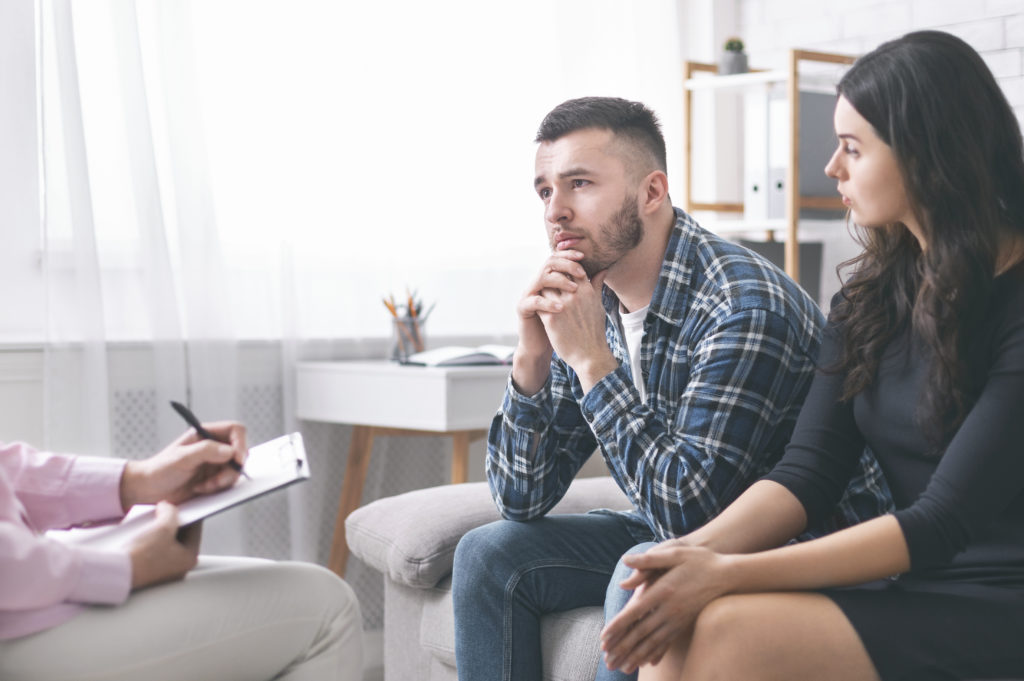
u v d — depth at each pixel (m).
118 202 2.45
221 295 2.52
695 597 1.15
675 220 1.66
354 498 2.69
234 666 1.28
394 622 2.00
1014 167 1.26
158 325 2.43
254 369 2.67
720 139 3.50
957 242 1.23
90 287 2.33
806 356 1.55
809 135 2.99
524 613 1.65
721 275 1.58
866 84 1.27
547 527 1.71
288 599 1.32
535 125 3.09
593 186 1.60
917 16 2.99
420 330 2.71
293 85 2.68
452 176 2.95
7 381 2.32
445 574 1.89
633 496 1.53
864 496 1.54
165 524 1.26
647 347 1.64
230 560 1.41
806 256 3.16
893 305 1.34
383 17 2.81
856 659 1.09
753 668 1.09
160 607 1.23
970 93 1.24
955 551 1.16
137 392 2.47
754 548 1.31
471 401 2.46
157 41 2.46
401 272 2.89
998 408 1.18
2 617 1.15
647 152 1.63
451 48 2.93
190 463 1.32
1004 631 1.12
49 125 2.33
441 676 1.88
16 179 2.40
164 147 2.49
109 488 1.33
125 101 2.40
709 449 1.48
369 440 2.68
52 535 1.38
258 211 2.66
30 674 1.16
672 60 3.34
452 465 2.74
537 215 3.11
